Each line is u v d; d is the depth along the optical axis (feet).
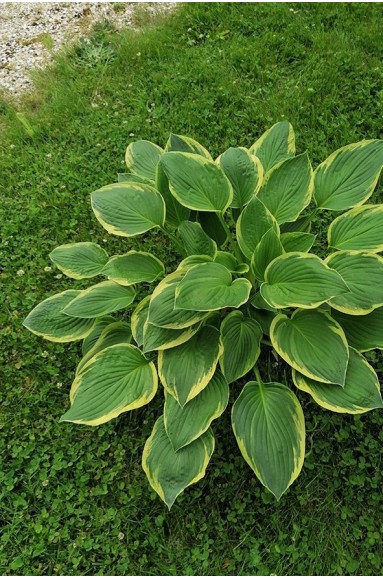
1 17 17.15
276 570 7.47
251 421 7.27
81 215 11.43
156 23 15.44
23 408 9.22
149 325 7.50
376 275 7.46
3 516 8.21
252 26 14.46
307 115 12.32
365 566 7.48
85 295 8.48
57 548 7.89
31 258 11.13
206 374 7.37
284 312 8.36
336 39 13.71
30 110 14.02
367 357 9.05
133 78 13.91
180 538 7.88
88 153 12.43
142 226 8.45
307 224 8.93
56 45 15.79
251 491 8.08
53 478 8.44
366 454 8.20
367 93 12.43
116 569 7.66
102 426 8.85
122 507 8.11
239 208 8.75
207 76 13.35
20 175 12.42
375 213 8.13
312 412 8.62
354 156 8.52
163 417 7.77
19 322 10.19
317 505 7.91
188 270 7.22
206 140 12.10
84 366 7.91
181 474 7.16
